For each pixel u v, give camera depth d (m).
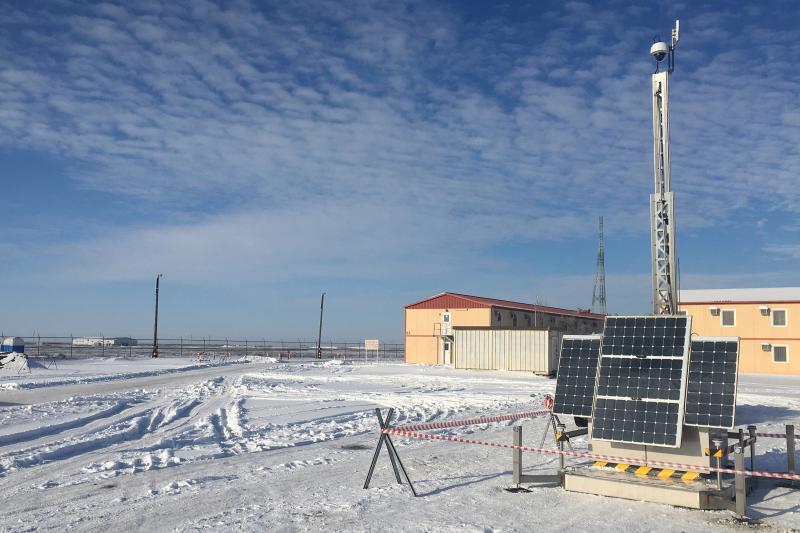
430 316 53.81
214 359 65.06
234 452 14.22
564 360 11.45
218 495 10.11
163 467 12.44
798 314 45.06
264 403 24.33
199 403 24.64
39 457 13.23
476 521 8.64
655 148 13.66
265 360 64.56
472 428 17.80
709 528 8.39
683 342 10.28
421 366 50.16
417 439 15.95
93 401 23.97
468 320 51.84
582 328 65.38
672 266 13.38
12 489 10.59
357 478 11.41
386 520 8.68
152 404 24.00
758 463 12.80
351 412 21.33
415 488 10.60
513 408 22.66
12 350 52.19
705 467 9.48
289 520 8.66
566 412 10.84
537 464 12.62
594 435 10.19
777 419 19.97
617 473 10.31
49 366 48.75
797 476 8.59
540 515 8.95
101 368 47.72
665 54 13.66
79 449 14.50
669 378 10.04
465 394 27.83
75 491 10.44
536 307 55.66
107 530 8.26
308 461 13.04
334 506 9.41
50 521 8.68
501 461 12.98
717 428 9.41
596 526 8.44
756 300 46.41
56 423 17.94
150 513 9.05
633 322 10.98
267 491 10.39
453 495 10.11
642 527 8.40
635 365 10.47
